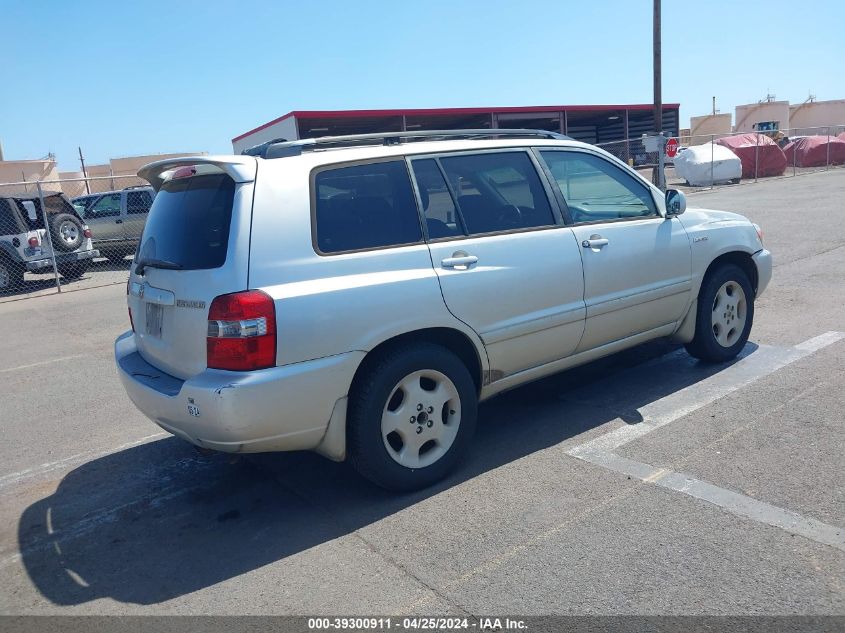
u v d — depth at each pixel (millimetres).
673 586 3025
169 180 4336
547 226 4645
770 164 28453
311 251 3713
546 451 4488
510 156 4648
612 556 3281
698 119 55062
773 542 3273
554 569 3229
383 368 3852
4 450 5512
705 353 5703
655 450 4344
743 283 5816
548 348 4617
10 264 14664
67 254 15094
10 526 4191
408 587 3211
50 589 3482
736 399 5031
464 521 3734
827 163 30609
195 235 3840
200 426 3600
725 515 3535
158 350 4051
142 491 4531
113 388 7008
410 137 4453
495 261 4301
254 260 3566
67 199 15484
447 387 4148
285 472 4617
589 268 4734
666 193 5285
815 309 7355
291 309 3557
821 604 2834
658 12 23281
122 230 18016
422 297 3955
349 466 4621
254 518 4031
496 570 3270
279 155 3873
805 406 4777
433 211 4195
